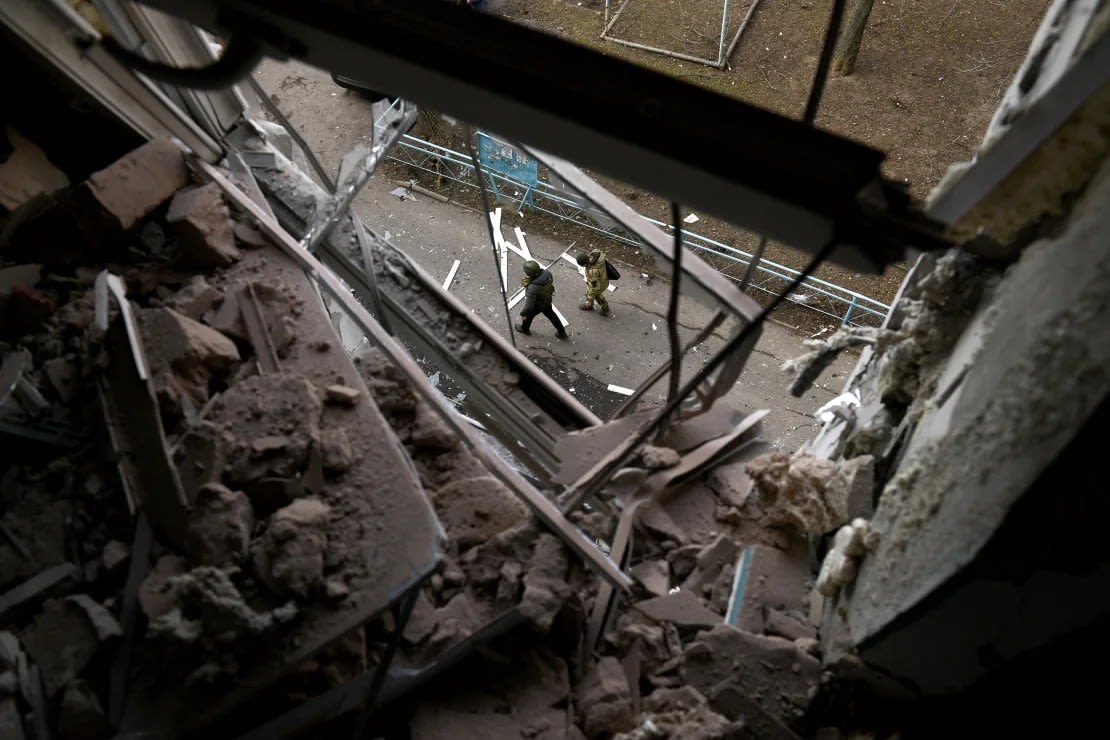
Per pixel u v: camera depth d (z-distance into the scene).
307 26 1.54
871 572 2.44
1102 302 1.41
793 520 3.09
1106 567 1.61
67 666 2.64
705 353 8.45
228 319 3.44
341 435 3.05
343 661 2.78
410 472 2.99
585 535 3.00
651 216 8.82
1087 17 1.66
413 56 1.49
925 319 2.59
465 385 3.78
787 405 7.97
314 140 9.96
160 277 3.63
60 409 3.23
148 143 3.78
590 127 1.43
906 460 2.43
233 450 3.03
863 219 1.36
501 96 1.47
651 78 1.39
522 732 2.71
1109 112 1.54
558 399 3.62
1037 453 1.54
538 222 9.52
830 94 7.85
